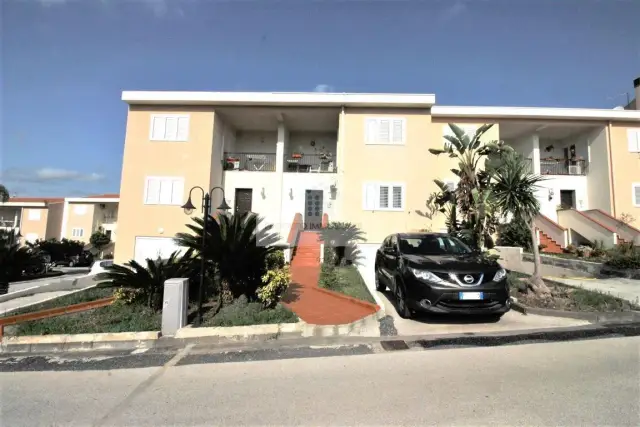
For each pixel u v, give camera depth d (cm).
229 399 376
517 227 1470
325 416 333
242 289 756
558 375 418
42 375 461
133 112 1630
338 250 1421
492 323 664
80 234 3878
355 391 387
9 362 515
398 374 434
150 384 424
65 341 578
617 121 1722
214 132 1628
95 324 639
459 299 604
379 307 723
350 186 1545
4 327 639
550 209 1823
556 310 707
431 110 1683
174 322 604
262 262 745
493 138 1692
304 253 1442
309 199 1719
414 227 1518
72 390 411
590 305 728
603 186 1736
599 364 452
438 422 318
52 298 897
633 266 1077
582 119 1714
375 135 1571
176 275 729
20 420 341
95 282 1220
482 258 698
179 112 1627
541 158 1962
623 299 791
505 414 330
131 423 331
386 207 1532
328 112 1638
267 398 376
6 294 1013
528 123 1741
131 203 1585
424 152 1554
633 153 1708
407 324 664
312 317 689
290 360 498
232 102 1591
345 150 1562
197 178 1588
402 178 1546
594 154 1798
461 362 470
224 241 691
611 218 1592
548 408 340
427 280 632
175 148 1606
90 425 330
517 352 505
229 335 592
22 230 3662
